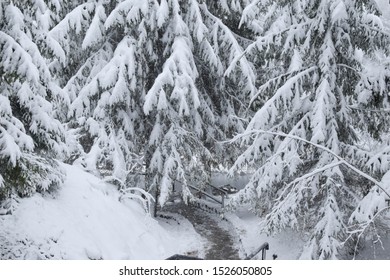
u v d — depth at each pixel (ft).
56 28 43.32
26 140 23.43
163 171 47.70
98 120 46.78
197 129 51.19
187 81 44.32
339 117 32.45
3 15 23.27
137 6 44.45
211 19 50.67
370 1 31.27
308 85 35.88
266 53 35.27
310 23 33.27
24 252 24.35
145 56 50.55
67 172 36.78
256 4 37.32
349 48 32.04
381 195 23.06
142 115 51.78
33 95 25.17
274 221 33.81
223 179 78.18
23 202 27.78
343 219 33.22
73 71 53.88
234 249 43.57
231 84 57.06
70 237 27.66
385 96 31.07
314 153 35.45
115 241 31.86
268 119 35.83
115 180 44.21
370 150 35.58
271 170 34.50
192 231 49.03
